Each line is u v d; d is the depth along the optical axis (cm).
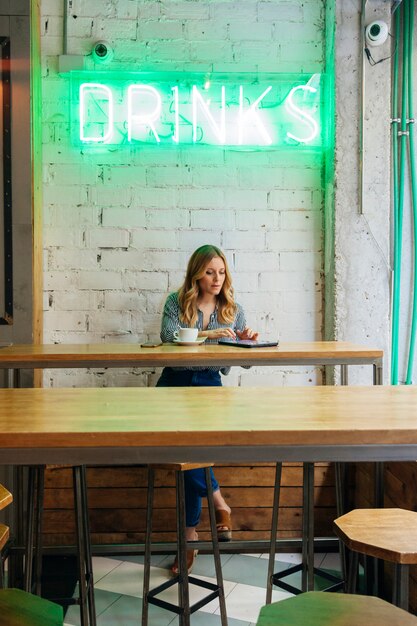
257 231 365
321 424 126
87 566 214
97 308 361
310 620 105
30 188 326
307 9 363
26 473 306
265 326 366
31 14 327
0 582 157
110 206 360
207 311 335
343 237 354
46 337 359
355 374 355
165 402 155
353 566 167
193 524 279
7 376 258
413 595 223
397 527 140
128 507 306
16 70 324
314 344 290
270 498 310
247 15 361
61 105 357
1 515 284
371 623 104
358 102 352
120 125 360
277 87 363
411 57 365
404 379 368
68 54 354
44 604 112
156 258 362
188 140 361
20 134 325
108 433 120
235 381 362
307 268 367
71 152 358
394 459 125
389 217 360
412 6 362
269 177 364
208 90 362
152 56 359
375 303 355
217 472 309
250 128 363
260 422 129
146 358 249
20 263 328
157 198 362
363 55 349
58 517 304
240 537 307
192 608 205
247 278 366
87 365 247
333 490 311
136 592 258
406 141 367
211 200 363
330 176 357
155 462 122
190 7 359
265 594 256
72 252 359
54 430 121
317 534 310
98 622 233
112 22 358
